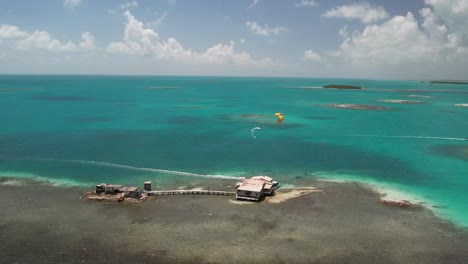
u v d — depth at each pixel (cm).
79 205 3666
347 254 2745
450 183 4444
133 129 7988
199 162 5331
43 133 7369
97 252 2764
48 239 2961
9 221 3281
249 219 3338
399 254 2747
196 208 3594
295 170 4962
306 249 2814
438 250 2805
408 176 4709
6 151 5850
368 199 3850
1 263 2597
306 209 3562
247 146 6375
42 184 4322
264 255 2727
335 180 4519
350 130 8062
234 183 4388
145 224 3241
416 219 3356
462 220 3356
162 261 2644
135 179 4553
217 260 2658
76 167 5031
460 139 7138
